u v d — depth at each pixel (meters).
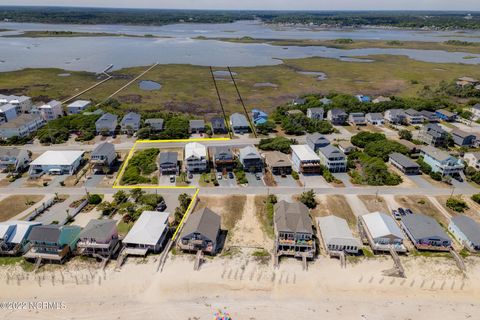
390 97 151.75
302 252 58.16
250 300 50.38
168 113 133.00
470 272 55.69
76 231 59.28
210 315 47.78
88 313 47.81
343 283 53.56
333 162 88.38
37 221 66.44
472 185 83.44
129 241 57.78
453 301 50.84
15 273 54.19
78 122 115.75
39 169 86.25
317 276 54.78
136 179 83.31
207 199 75.75
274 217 65.44
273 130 119.88
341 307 49.50
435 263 57.28
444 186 82.75
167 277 53.97
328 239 58.88
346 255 58.97
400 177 86.31
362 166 91.25
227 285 52.91
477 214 71.44
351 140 108.75
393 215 70.25
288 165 86.75
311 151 91.69
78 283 52.69
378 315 48.34
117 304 49.34
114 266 55.84
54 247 55.78
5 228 58.25
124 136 112.06
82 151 92.62
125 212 69.94
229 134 115.50
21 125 108.38
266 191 79.38
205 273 54.91
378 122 128.88
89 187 80.38
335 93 160.12
